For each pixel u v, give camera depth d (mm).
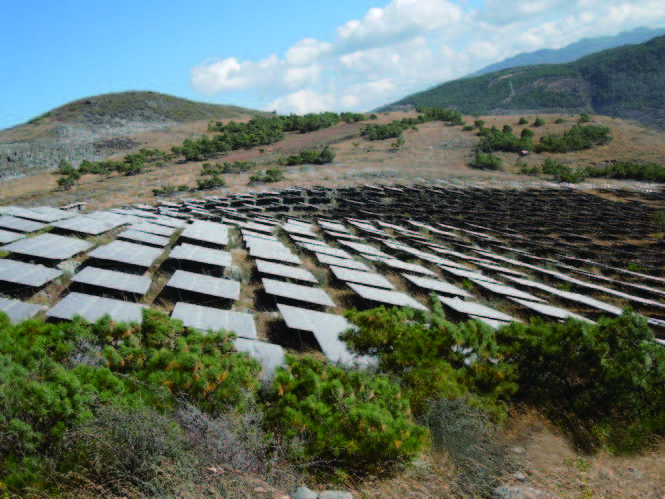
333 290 18297
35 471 4617
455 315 16297
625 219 47562
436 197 56406
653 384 8195
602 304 19031
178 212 35312
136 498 4633
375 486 5543
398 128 110688
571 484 5820
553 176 80062
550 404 8547
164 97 176500
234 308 14789
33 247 15867
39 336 7258
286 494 5102
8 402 5176
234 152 102375
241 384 6723
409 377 8320
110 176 80438
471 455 6230
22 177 81000
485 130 109375
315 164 83312
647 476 6133
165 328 8312
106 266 16672
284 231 29141
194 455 5297
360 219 39219
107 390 5723
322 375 7203
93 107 151625
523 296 19078
